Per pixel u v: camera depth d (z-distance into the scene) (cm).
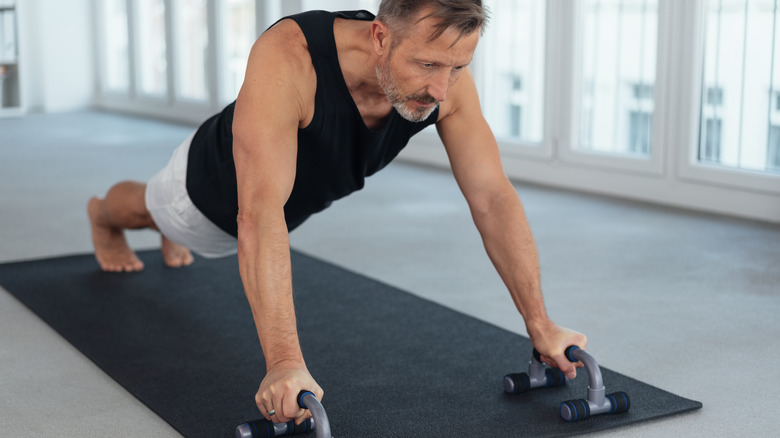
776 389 199
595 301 268
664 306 263
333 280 290
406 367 210
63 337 235
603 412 179
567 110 470
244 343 229
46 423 181
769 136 389
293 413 144
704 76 411
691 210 413
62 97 897
